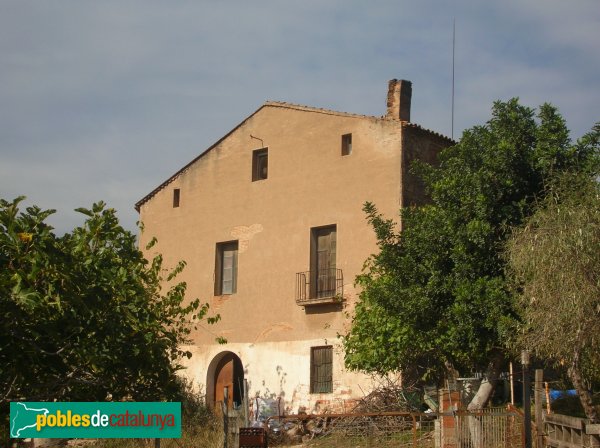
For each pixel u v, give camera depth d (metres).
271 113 27.55
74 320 11.31
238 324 26.98
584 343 15.45
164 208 29.89
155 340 12.84
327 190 25.64
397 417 20.34
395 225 22.55
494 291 17.69
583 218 15.77
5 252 10.89
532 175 18.80
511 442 15.71
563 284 15.45
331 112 26.00
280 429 22.78
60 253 11.27
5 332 10.79
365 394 23.56
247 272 27.14
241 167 28.02
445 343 18.66
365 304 20.81
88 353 11.42
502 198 18.81
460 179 19.38
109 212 12.89
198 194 29.02
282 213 26.61
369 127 25.05
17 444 13.61
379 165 24.61
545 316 15.69
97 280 11.91
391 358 19.61
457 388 19.14
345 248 24.88
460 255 18.67
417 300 18.84
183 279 28.75
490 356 18.75
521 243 16.52
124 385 12.84
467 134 19.84
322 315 25.08
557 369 19.31
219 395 27.34
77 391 12.64
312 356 25.14
